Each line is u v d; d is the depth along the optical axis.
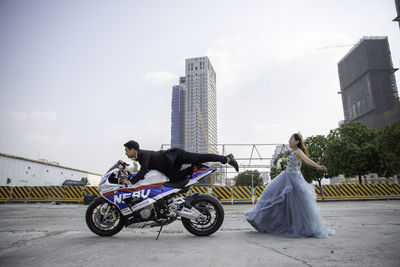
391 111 84.06
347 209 8.82
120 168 3.91
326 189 15.70
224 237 3.61
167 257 2.58
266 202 3.96
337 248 2.86
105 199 3.69
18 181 31.19
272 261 2.39
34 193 16.12
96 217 3.81
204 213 3.73
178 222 5.37
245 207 11.94
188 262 2.40
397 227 4.39
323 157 30.22
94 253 2.76
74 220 6.50
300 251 2.75
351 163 25.77
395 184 15.85
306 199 3.66
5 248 3.01
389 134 22.64
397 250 2.75
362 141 26.67
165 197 3.64
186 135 197.25
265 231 3.99
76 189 15.95
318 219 3.55
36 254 2.74
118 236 3.76
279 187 3.94
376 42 158.00
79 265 2.35
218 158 3.85
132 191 3.63
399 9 80.44
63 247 3.05
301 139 4.07
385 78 152.38
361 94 160.38
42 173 36.19
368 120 152.88
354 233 3.78
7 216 7.62
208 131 196.00
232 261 2.41
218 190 15.02
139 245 3.12
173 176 3.77
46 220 6.52
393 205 11.02
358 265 2.25
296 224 3.64
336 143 26.86
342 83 183.50
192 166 3.92
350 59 172.12
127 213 3.60
